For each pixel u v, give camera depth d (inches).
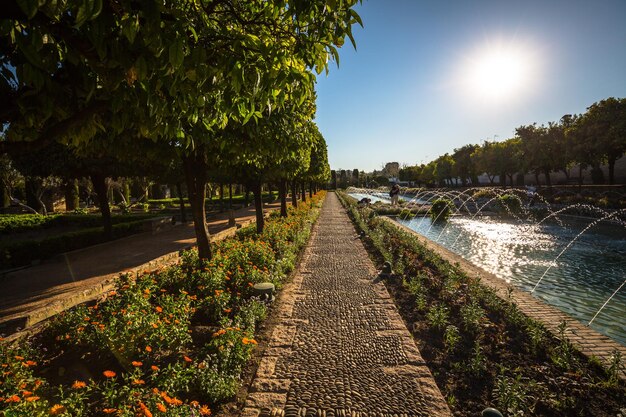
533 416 117.3
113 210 1126.4
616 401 124.5
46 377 138.3
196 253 296.0
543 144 1296.8
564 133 1185.4
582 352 158.2
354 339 181.0
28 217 708.7
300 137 255.8
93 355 153.3
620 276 333.1
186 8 74.6
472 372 146.3
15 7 57.7
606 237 546.6
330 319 208.7
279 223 544.1
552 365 149.3
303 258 384.5
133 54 74.1
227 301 204.1
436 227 726.5
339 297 249.4
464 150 2241.6
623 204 821.2
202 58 70.0
